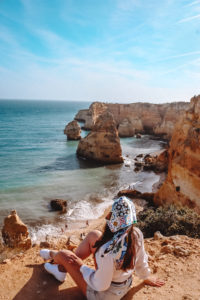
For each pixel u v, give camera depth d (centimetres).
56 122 12025
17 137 7269
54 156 4988
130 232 251
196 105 1833
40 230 1972
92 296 263
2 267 403
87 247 317
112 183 3412
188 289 347
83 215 2298
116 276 252
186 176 1738
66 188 3100
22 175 3591
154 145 6744
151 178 3712
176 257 470
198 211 1570
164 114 8388
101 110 9550
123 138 7806
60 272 343
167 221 873
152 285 358
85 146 4853
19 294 323
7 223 1204
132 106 9006
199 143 1642
